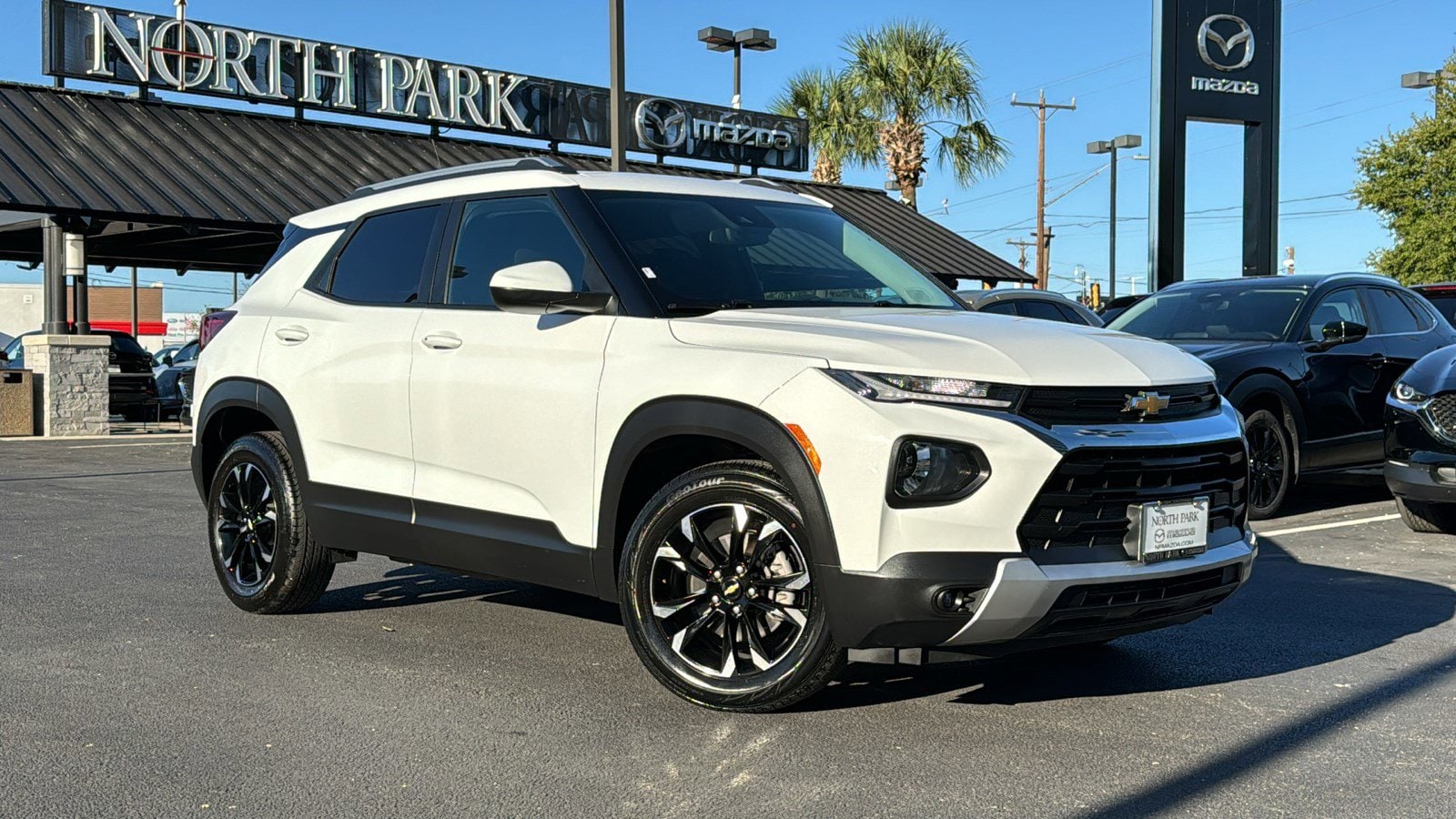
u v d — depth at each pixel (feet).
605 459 13.92
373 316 16.92
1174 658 15.98
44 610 18.49
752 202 16.87
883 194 97.91
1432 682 14.89
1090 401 12.42
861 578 11.98
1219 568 13.26
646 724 13.01
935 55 104.17
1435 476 25.40
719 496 13.05
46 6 61.00
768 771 11.64
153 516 28.91
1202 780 11.46
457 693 14.19
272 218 58.13
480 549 15.29
